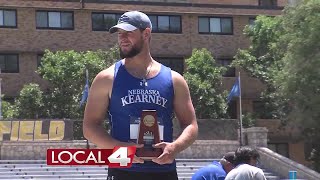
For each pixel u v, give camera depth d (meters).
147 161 4.29
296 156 44.12
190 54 45.94
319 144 37.62
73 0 43.75
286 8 34.19
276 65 38.41
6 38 42.47
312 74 31.52
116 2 44.53
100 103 4.36
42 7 43.12
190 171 31.55
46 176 28.78
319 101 31.62
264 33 42.59
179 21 46.12
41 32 43.19
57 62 38.72
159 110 4.32
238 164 8.22
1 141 31.03
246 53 42.47
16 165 29.89
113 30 4.36
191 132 4.39
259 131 33.91
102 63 39.00
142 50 4.39
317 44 31.67
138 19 4.34
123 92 4.31
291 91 32.47
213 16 46.72
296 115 33.00
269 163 32.59
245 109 46.19
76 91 38.22
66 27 43.72
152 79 4.37
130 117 4.27
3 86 42.03
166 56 45.53
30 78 42.72
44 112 37.72
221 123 34.16
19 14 42.84
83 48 43.88
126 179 4.27
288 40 33.41
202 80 41.06
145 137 4.22
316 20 31.81
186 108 4.45
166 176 4.34
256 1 49.53
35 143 31.30
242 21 47.22
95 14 44.41
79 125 32.62
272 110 42.44
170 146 4.22
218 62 46.47
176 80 4.44
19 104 37.88
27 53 42.81
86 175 28.62
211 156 33.72
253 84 46.41
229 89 45.97
